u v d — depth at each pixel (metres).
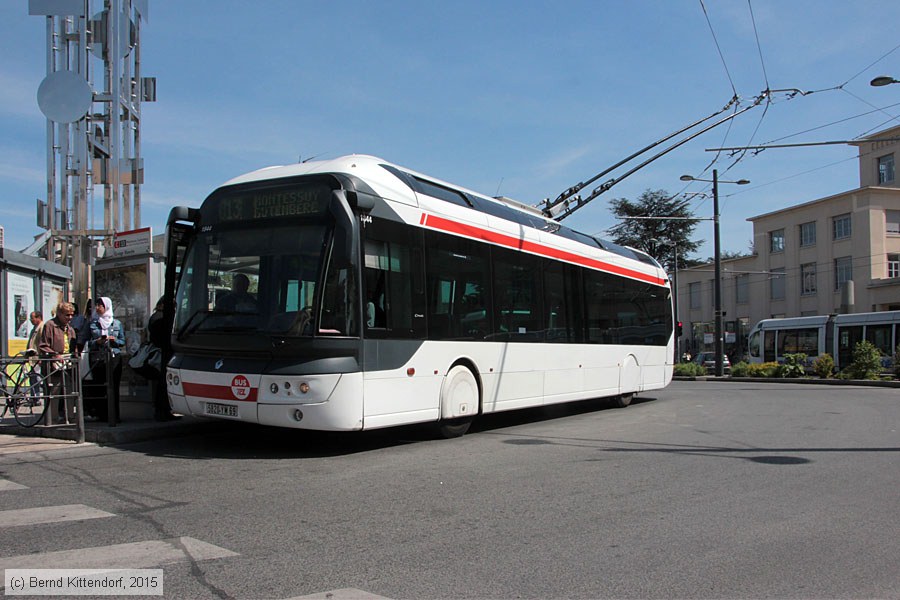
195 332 8.34
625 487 6.71
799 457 8.50
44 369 9.30
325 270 7.75
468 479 6.98
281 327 7.72
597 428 11.34
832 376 27.52
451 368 9.53
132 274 10.62
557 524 5.38
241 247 8.30
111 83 16.16
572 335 12.72
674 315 17.89
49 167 16.31
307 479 6.89
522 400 11.12
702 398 18.16
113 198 16.00
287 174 8.60
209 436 9.70
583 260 13.36
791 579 4.27
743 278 55.38
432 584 4.07
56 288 14.86
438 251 9.38
